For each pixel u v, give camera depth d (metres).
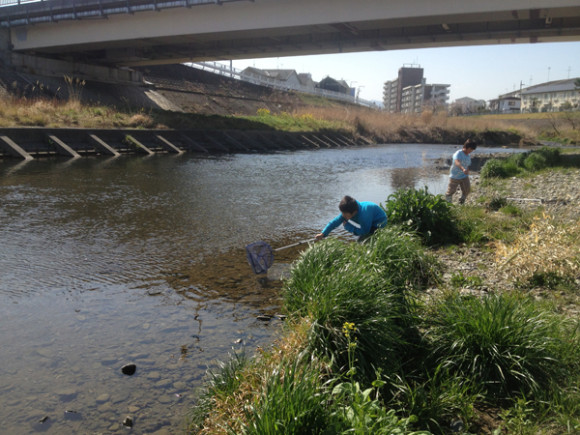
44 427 2.74
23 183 12.06
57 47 31.92
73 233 7.38
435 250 6.57
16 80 29.12
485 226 7.55
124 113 26.58
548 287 4.82
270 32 26.39
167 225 8.12
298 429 2.21
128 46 32.47
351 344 2.84
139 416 2.87
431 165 22.16
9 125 18.67
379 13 22.00
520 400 2.74
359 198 11.60
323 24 23.59
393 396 2.87
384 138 43.31
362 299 3.46
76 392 3.11
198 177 14.64
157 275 5.52
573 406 2.71
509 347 3.12
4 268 5.64
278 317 4.35
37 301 4.67
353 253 4.46
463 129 45.88
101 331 4.03
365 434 2.16
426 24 23.91
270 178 15.06
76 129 20.17
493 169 14.59
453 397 2.80
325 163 21.42
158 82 46.19
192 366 3.46
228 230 7.88
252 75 74.56
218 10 25.36
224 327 4.13
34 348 3.70
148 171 15.58
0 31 31.36
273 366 2.96
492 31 24.86
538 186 12.38
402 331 3.53
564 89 101.56
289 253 6.57
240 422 2.29
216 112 45.53
